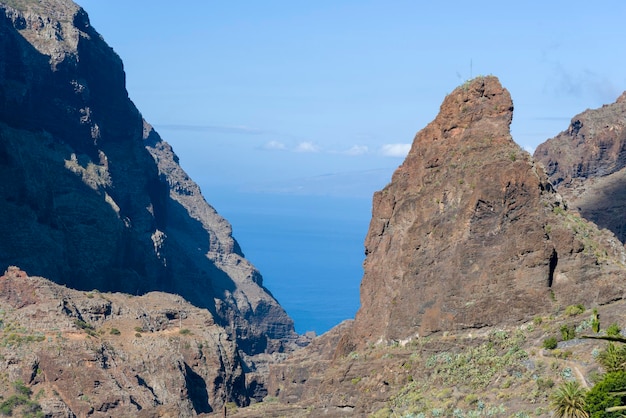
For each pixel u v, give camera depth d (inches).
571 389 7785.4
